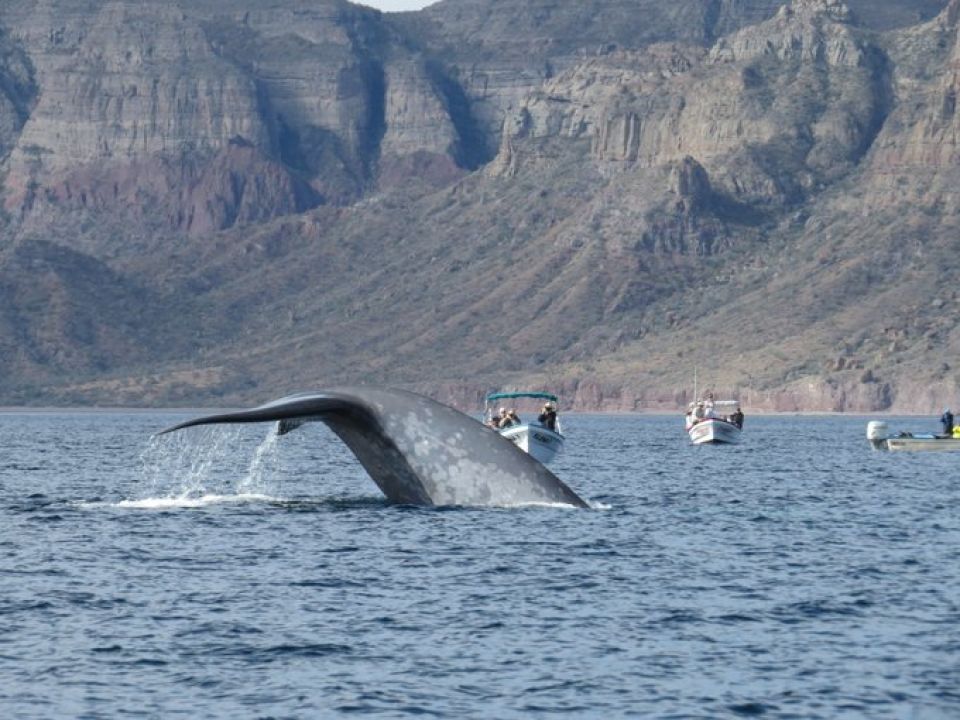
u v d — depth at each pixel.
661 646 100.12
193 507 175.38
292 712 84.62
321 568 127.88
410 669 93.69
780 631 105.00
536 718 84.00
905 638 102.88
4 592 117.50
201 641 100.56
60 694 87.69
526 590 119.38
